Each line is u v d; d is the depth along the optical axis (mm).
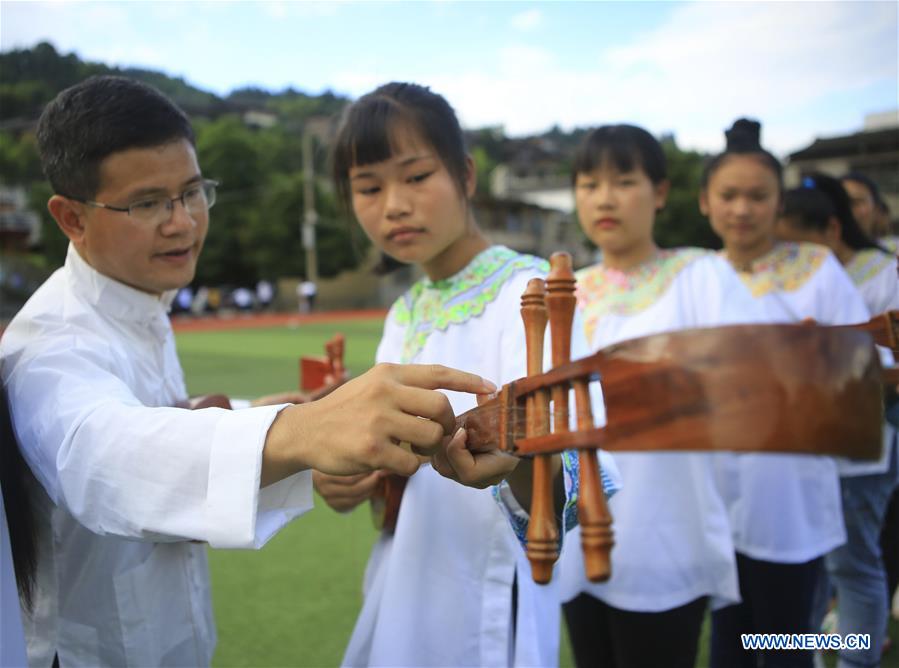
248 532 936
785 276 2672
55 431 1120
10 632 1067
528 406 817
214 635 1630
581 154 2346
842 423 560
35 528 1339
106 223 1345
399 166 1501
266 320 25047
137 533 1016
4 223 30031
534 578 786
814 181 3031
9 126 36781
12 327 1354
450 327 1556
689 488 2094
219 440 967
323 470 926
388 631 1483
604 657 2219
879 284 2854
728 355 575
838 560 2463
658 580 2045
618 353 647
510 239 37469
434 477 1517
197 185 1447
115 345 1348
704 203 2795
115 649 1363
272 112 52188
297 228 30953
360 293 34625
